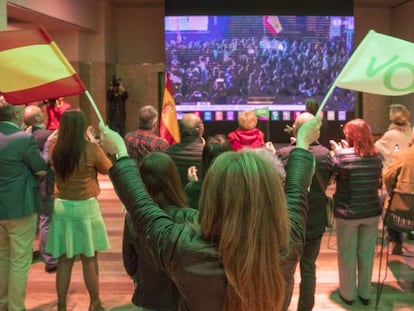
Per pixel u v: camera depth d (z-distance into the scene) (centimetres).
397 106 509
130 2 1246
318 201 321
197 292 121
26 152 328
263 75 1128
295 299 393
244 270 115
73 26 1059
